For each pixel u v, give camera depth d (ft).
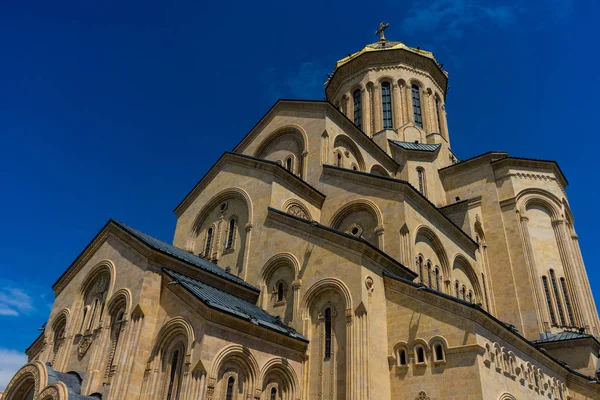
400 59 158.20
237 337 64.34
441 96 164.25
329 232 77.87
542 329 107.04
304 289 76.84
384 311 72.90
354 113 156.87
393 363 69.15
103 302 78.02
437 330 67.26
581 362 97.60
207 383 58.49
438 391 63.67
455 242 103.96
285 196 93.71
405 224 85.81
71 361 76.95
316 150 105.91
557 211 124.67
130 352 66.59
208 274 78.84
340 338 69.87
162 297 71.56
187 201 111.45
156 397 63.62
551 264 118.21
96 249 85.46
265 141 118.21
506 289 114.42
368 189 93.71
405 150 132.05
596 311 117.50
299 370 70.49
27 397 69.51
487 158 130.00
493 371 64.69
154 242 82.02
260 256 86.17
